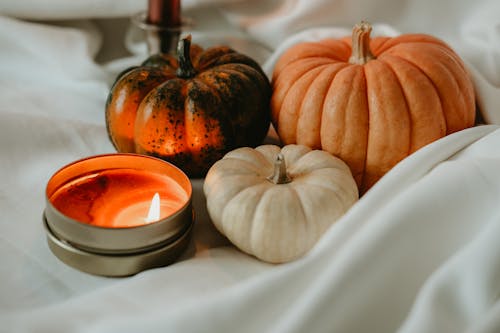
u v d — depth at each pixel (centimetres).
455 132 38
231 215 34
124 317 29
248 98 40
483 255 29
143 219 34
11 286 32
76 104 50
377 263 30
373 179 39
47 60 53
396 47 41
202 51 45
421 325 27
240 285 30
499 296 29
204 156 39
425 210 31
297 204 33
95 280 33
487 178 32
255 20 57
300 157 37
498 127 38
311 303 28
